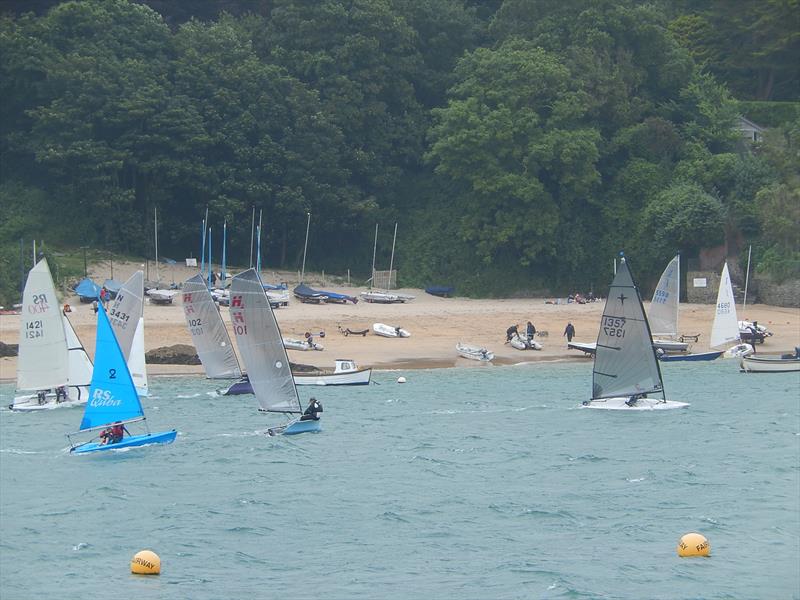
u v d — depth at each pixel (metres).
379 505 143.12
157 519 137.00
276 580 116.00
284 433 186.50
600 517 138.38
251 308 179.75
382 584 114.81
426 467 164.12
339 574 117.69
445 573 117.88
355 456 171.50
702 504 144.25
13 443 180.12
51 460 168.75
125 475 159.12
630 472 161.88
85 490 150.38
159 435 177.75
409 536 130.50
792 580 116.19
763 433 190.88
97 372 170.62
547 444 181.50
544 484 154.62
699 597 111.50
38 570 118.88
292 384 184.38
